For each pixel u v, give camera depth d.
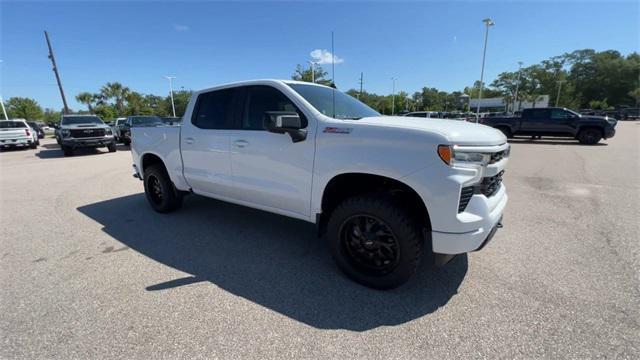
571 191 6.20
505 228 4.23
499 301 2.61
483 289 2.79
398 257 2.63
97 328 2.33
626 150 12.86
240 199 3.79
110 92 58.12
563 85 76.31
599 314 2.42
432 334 2.24
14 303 2.65
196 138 4.04
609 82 80.88
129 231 4.28
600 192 6.10
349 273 2.94
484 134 2.56
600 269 3.11
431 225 2.44
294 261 3.39
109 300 2.68
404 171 2.45
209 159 3.94
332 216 2.92
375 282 2.79
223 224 4.51
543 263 3.25
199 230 4.30
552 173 8.05
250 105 3.53
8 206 5.61
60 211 5.27
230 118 3.70
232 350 2.11
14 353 2.09
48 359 2.04
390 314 2.48
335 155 2.78
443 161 2.32
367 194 2.74
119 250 3.69
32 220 4.81
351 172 2.70
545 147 14.16
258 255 3.53
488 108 88.44
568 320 2.36
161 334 2.26
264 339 2.21
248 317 2.45
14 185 7.48
